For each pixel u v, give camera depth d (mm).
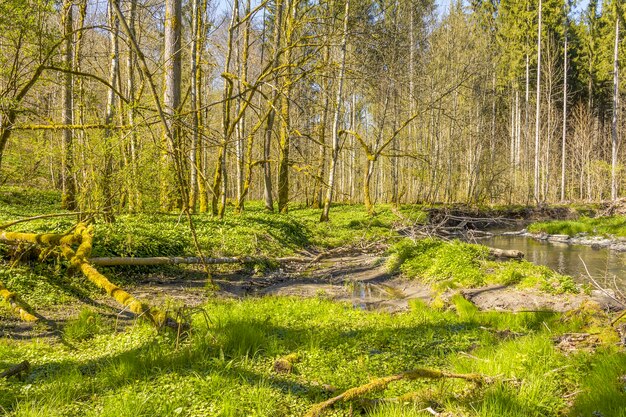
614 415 4879
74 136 15258
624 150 53531
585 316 9500
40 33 10383
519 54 54938
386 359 7223
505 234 30109
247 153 26734
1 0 9680
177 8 19000
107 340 7867
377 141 30875
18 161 16984
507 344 7676
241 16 27656
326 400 5699
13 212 18375
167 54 19000
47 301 9797
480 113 43500
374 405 5508
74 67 14164
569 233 28453
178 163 8562
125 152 14031
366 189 29266
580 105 59781
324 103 30484
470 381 6176
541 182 51312
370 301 12461
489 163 46688
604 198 50312
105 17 17672
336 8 23719
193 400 5402
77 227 10859
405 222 27000
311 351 7250
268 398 5543
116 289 8680
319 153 37562
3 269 10305
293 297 12078
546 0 59125
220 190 22422
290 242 19391
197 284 12820
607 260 19562
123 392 5508
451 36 37969
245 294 12625
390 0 28484
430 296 12742
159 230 15086
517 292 12102
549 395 5621
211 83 37469
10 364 6461
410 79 29125
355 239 22609
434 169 42031
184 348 6973
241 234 17359
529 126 59344
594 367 6254
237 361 6703
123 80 22641
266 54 32594
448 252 14719
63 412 5137
